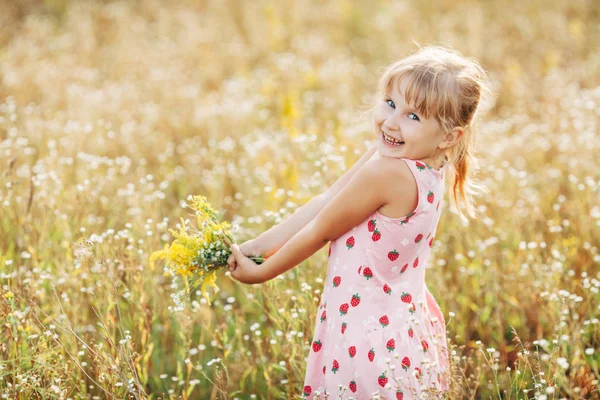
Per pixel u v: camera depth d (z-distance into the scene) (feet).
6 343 10.59
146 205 14.60
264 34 31.07
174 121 21.72
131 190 14.55
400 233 8.82
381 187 8.64
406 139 8.62
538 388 9.61
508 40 30.27
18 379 9.92
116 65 27.02
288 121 20.83
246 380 12.44
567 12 33.50
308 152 17.92
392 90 8.68
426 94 8.43
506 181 16.71
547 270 12.92
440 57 8.75
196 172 18.19
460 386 10.00
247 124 21.62
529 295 12.98
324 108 23.35
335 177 15.31
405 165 8.64
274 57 28.73
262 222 14.75
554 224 15.47
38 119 19.12
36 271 11.80
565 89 22.93
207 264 9.45
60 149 17.51
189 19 32.65
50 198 13.91
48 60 26.86
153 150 19.77
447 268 14.85
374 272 8.98
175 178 18.49
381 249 8.90
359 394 9.09
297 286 12.82
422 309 9.48
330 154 16.49
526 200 16.43
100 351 10.87
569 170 17.44
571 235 15.06
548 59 27.30
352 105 23.56
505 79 25.38
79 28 30.27
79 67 25.96
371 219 8.91
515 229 14.97
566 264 13.92
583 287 11.75
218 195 16.81
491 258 14.42
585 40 29.19
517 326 13.44
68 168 16.52
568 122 19.65
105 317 12.07
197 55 28.60
